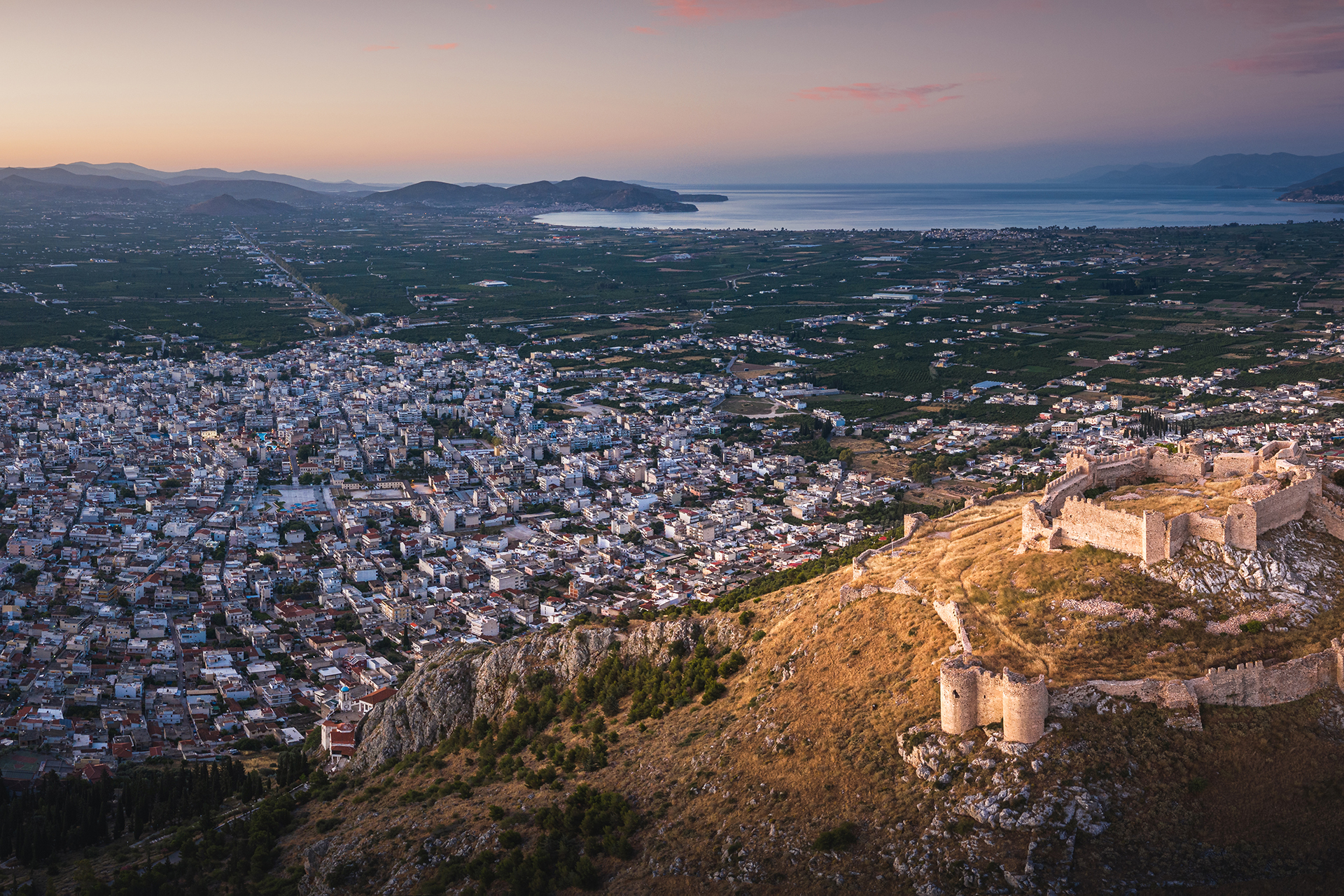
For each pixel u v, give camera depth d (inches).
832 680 6845.5
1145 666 5743.1
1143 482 7829.7
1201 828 5113.2
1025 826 5241.1
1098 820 5187.0
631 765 7386.8
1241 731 5393.7
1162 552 6353.3
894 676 6501.0
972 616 6486.2
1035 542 7012.8
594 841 6712.6
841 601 7539.4
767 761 6540.4
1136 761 5349.4
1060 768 5369.1
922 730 5930.1
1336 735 5359.3
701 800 6574.8
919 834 5487.2
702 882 5954.7
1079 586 6368.1
